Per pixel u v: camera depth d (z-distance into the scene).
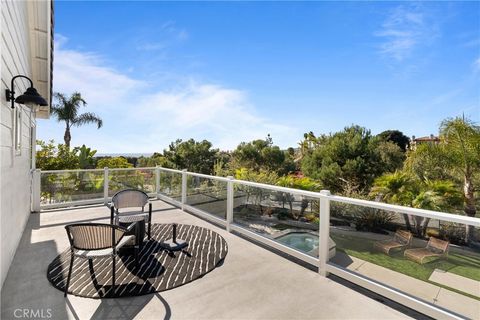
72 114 16.89
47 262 3.60
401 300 2.69
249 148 20.92
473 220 2.26
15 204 3.93
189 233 4.91
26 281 3.10
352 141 14.85
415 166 9.59
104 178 7.43
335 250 3.31
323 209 3.39
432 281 2.54
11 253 3.57
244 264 3.65
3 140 3.03
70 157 11.95
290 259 3.83
